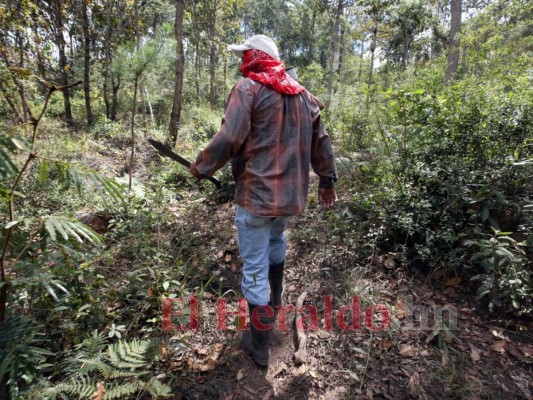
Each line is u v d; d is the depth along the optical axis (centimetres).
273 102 157
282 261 213
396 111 307
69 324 175
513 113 266
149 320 194
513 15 624
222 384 175
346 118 570
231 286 251
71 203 374
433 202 260
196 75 1812
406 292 232
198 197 403
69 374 161
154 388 142
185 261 273
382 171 326
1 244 144
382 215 272
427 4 1286
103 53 1110
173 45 382
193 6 1525
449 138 283
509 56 549
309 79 1160
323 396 168
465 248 239
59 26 925
